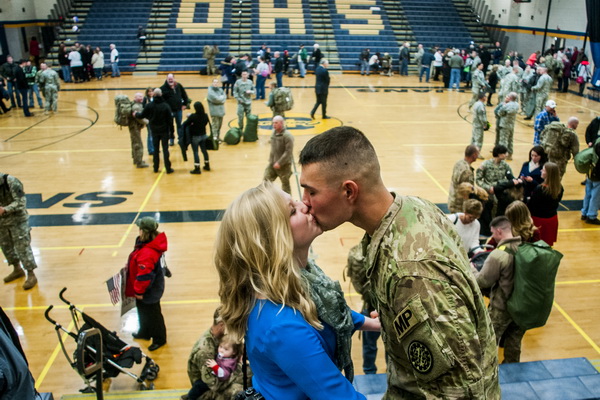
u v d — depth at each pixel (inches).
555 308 267.6
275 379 58.1
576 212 388.8
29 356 231.6
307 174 59.5
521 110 733.9
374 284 58.6
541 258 179.6
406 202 58.5
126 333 247.6
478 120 510.6
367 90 901.2
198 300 275.0
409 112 721.0
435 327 51.4
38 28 1145.4
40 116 691.4
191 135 455.5
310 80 998.4
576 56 939.3
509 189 291.4
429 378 52.8
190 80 965.8
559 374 169.6
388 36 1150.3
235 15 1151.0
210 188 428.5
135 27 1108.5
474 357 51.9
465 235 244.4
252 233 55.6
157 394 186.5
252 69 842.8
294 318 54.9
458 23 1211.2
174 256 318.3
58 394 209.9
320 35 1139.3
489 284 195.3
